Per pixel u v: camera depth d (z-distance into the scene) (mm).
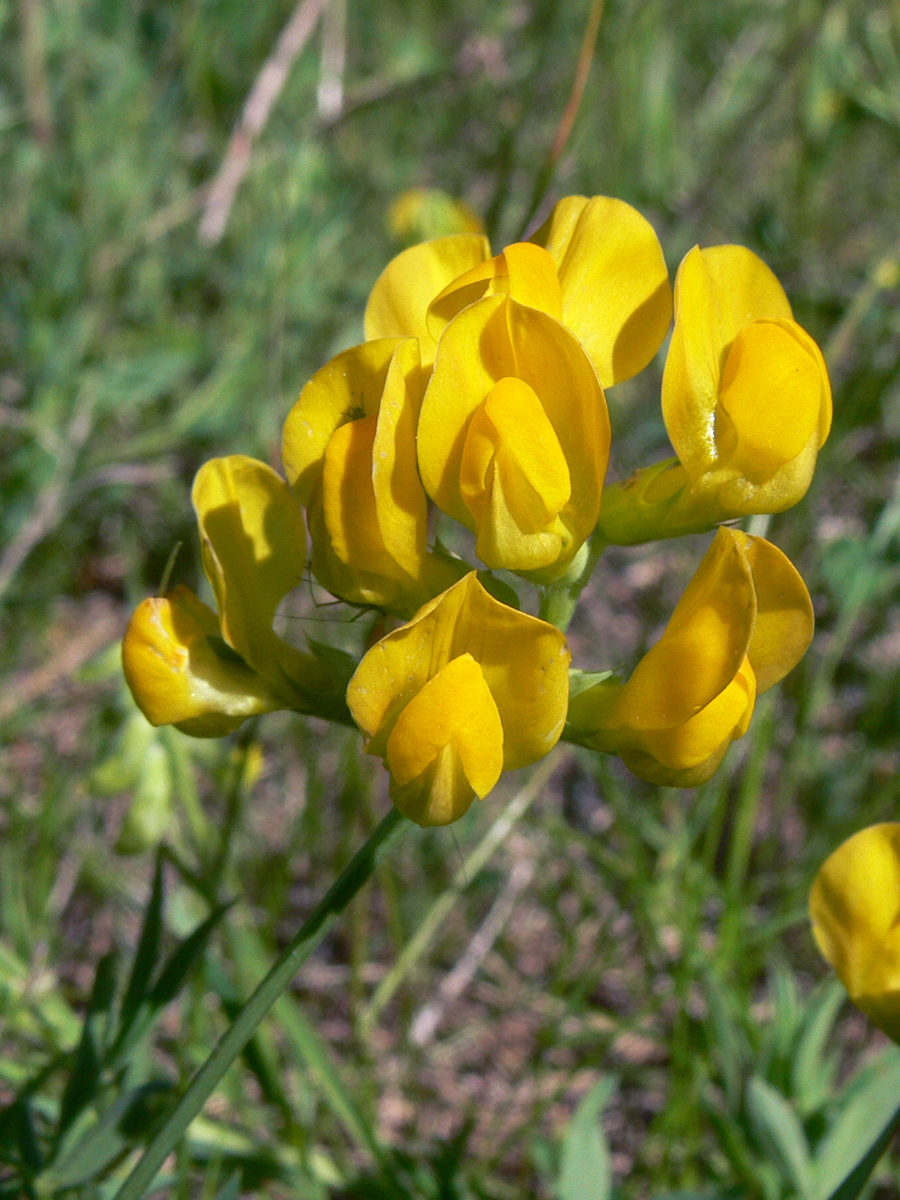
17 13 313
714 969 172
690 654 115
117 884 193
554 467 114
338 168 350
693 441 117
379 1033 200
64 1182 136
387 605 120
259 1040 157
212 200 260
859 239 345
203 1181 164
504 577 228
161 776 165
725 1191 152
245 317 278
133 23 345
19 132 310
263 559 125
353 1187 158
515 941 213
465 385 115
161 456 278
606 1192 149
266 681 123
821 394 117
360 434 117
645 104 315
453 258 127
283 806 229
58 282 285
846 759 232
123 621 271
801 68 295
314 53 356
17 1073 158
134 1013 136
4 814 210
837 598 223
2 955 165
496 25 339
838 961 123
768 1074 161
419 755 113
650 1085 193
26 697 243
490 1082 196
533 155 327
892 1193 170
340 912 117
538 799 233
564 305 124
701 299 118
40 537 241
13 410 264
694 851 219
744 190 320
